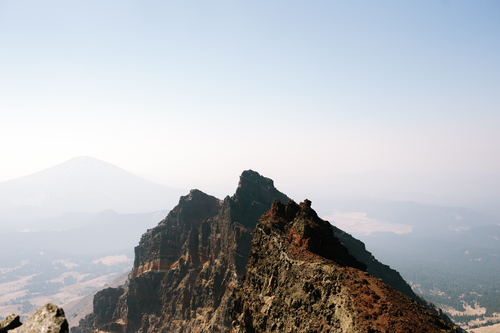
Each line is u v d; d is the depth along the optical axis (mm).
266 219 61562
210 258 135250
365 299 34812
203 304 121500
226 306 109250
